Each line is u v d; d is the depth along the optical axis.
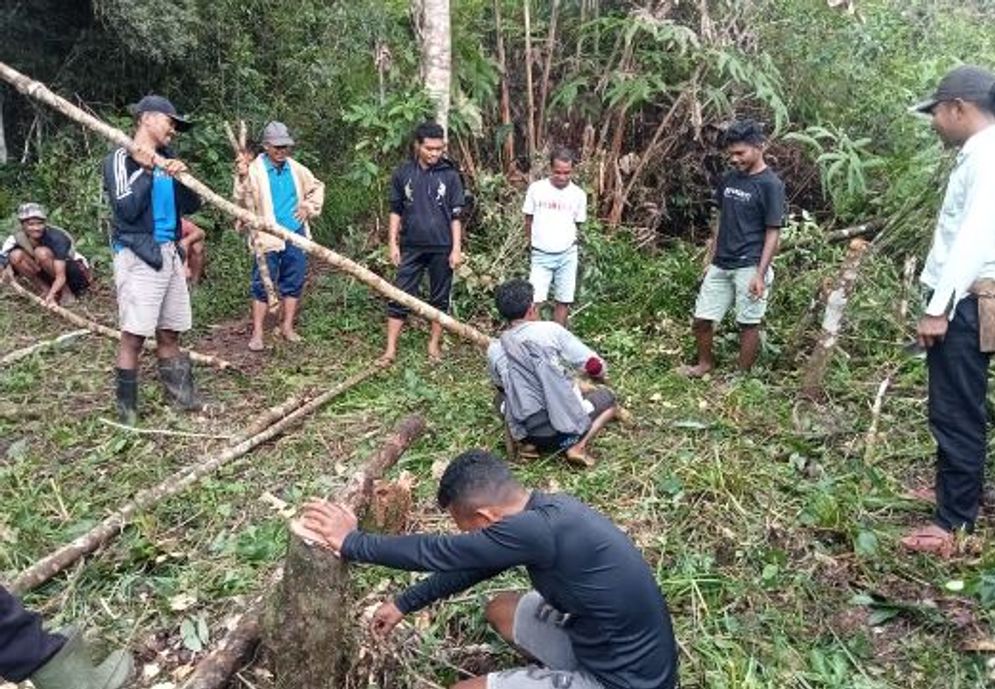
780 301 6.52
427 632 3.42
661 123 7.84
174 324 5.19
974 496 3.86
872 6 9.02
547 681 2.82
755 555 3.88
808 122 8.05
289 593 2.97
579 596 2.69
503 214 7.37
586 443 4.80
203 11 8.36
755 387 5.43
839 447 4.80
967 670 3.27
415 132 6.12
